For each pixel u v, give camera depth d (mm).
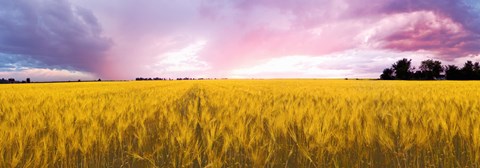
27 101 8688
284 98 10117
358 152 3564
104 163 3760
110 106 6812
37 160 3150
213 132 3811
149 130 4633
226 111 6027
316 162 3424
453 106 6145
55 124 4684
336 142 3699
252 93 12531
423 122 4234
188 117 5348
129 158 3818
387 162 3623
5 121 4762
